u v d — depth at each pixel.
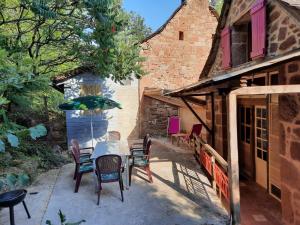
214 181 5.54
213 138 7.89
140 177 6.52
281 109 4.24
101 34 6.10
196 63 13.12
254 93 3.05
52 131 10.21
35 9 4.61
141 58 8.44
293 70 3.79
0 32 5.53
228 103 3.11
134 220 4.26
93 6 5.20
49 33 6.82
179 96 7.34
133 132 11.82
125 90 11.46
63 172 7.12
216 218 4.28
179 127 11.95
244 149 6.99
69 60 8.46
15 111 6.42
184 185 5.91
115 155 5.09
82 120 9.98
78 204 4.93
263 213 4.64
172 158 8.52
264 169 5.88
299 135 3.77
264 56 4.85
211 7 13.17
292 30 4.00
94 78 10.12
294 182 3.93
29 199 5.17
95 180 5.71
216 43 7.57
